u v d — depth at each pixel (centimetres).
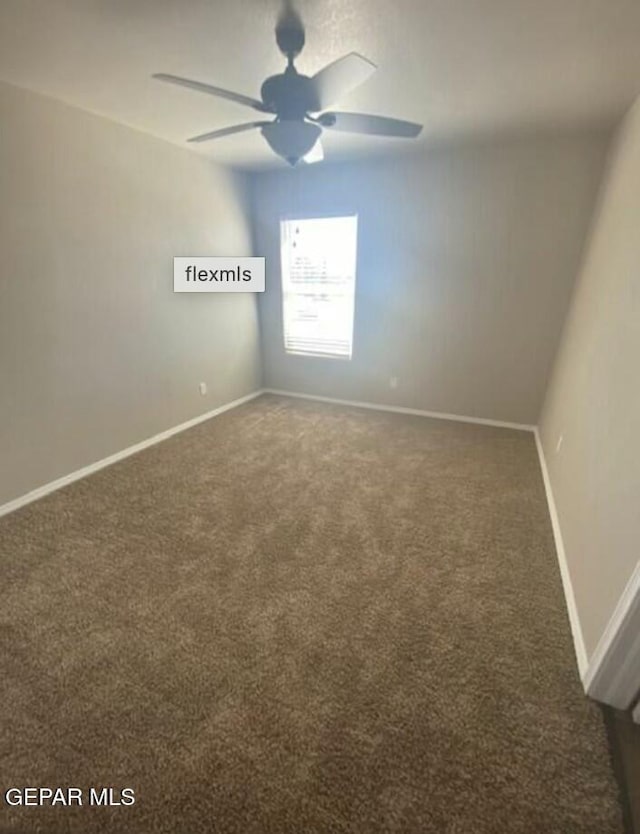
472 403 395
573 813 112
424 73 201
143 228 307
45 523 236
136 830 109
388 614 177
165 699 141
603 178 291
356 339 425
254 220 424
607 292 219
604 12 151
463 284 365
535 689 146
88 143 258
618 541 144
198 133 295
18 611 176
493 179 328
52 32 165
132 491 271
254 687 146
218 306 399
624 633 128
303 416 411
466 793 117
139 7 148
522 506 257
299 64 190
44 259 245
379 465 309
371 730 132
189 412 383
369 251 389
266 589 190
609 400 183
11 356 236
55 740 129
